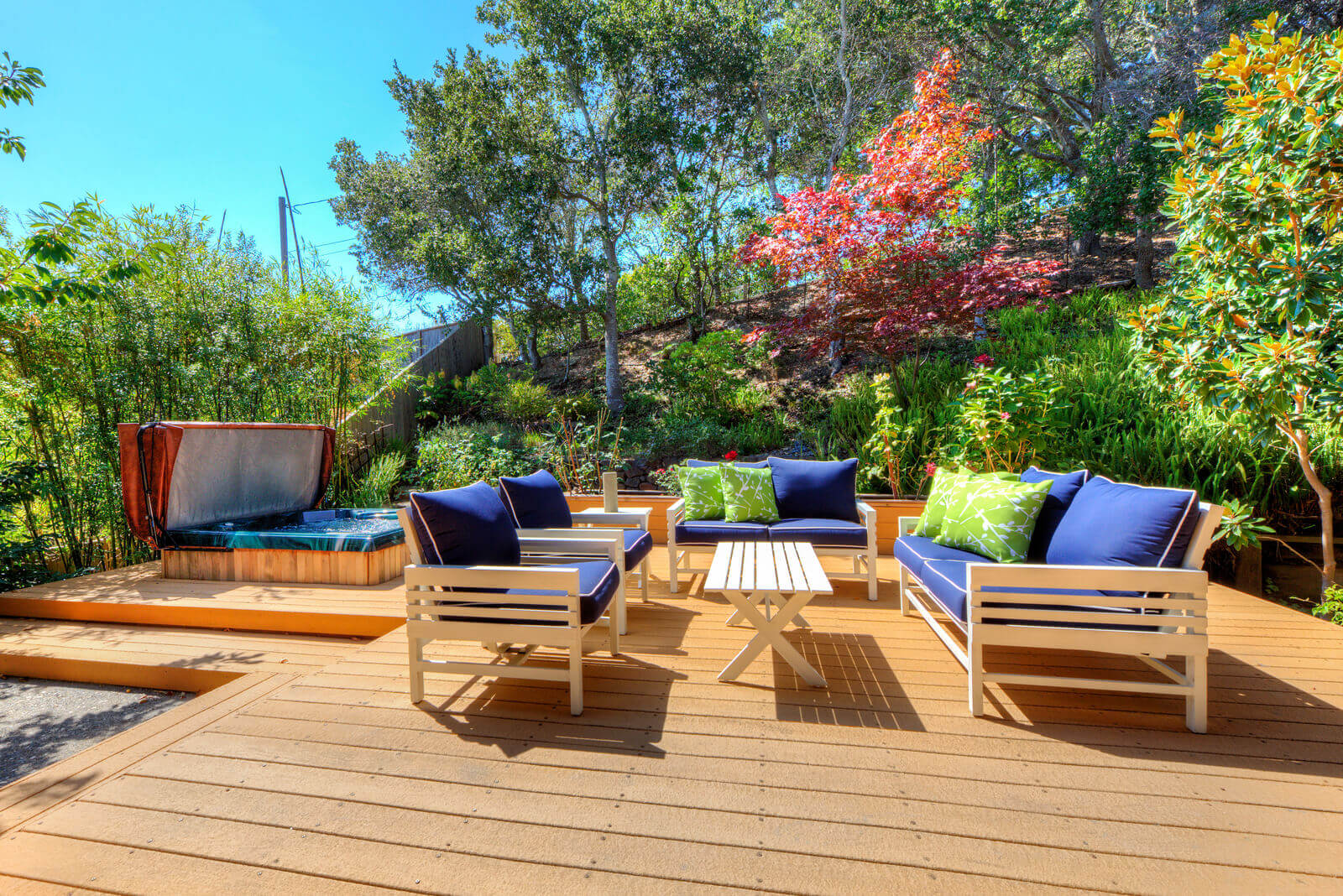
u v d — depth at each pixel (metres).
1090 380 5.36
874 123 10.24
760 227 9.44
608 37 8.34
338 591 3.57
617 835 1.42
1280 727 1.92
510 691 2.25
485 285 8.61
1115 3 9.28
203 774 1.70
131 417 4.63
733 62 8.88
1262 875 1.27
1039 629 1.98
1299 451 3.27
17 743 2.35
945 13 8.66
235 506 4.40
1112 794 1.56
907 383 6.41
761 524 3.67
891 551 4.56
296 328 5.51
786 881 1.27
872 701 2.13
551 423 8.59
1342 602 3.27
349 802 1.57
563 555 2.90
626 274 12.27
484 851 1.37
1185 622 1.89
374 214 12.27
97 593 3.56
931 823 1.45
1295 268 2.89
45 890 1.27
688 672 2.41
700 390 7.98
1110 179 8.00
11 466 4.12
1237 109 2.96
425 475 6.90
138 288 4.52
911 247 6.11
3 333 4.18
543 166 8.67
